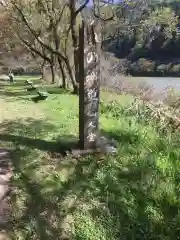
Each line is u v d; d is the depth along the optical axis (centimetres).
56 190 436
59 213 387
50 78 2739
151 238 353
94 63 556
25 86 2125
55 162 536
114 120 818
